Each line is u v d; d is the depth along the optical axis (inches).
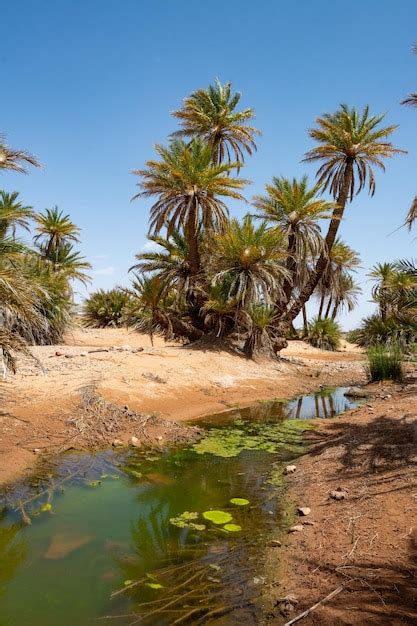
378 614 120.0
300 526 180.7
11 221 279.1
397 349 617.3
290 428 370.9
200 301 796.0
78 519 190.1
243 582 143.7
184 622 123.9
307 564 151.8
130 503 208.7
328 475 236.5
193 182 728.3
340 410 466.9
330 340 1352.1
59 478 233.6
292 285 860.0
